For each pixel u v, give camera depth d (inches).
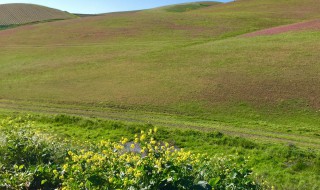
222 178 376.5
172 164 353.7
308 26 2119.8
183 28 2479.1
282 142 799.1
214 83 1296.8
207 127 943.7
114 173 370.0
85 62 1777.8
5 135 526.6
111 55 1888.5
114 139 798.5
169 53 1812.3
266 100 1117.7
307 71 1315.2
